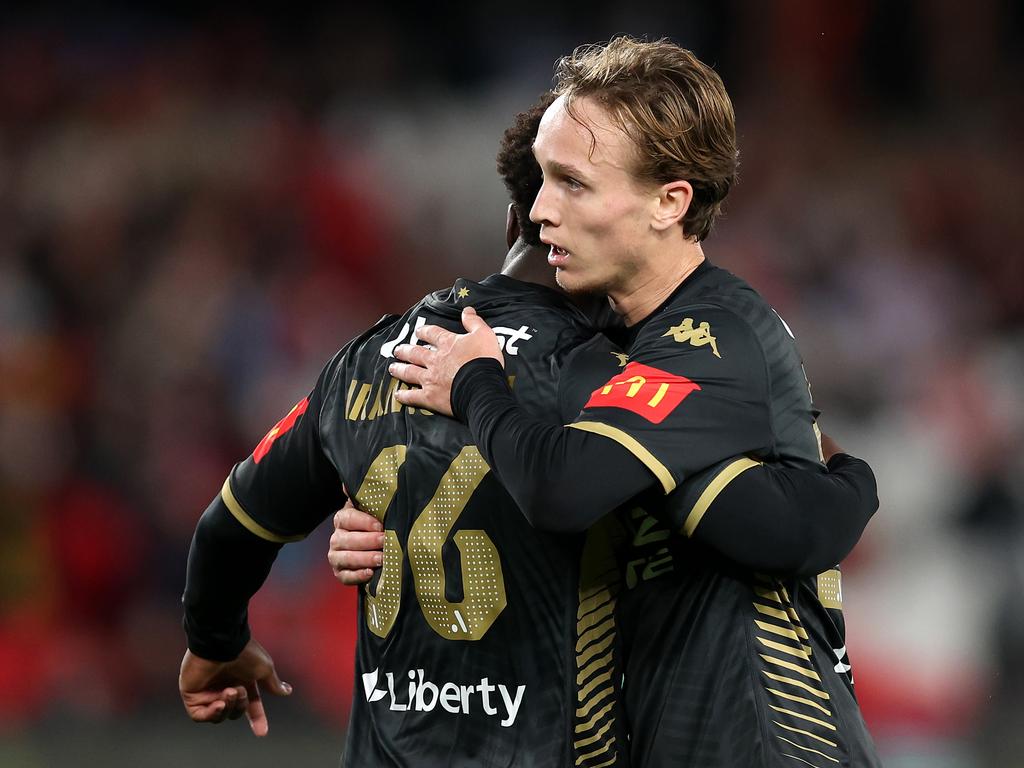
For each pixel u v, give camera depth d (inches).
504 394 284.0
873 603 1023.6
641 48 297.4
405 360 298.8
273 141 1446.9
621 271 299.1
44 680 1007.6
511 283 309.7
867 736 299.4
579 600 284.8
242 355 1241.4
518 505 274.8
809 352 1301.7
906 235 1457.9
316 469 317.7
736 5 1638.8
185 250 1321.4
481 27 1608.0
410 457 293.7
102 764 867.4
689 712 284.4
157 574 1090.1
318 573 1027.3
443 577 288.8
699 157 293.0
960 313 1382.9
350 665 987.3
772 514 276.4
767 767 280.1
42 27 1533.0
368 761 298.2
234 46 1562.5
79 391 1218.6
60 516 1075.9
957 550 1050.7
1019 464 1086.4
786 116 1583.4
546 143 293.4
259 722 376.2
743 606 287.3
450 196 1456.7
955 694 987.3
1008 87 1643.7
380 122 1507.1
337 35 1589.6
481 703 285.9
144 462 1146.7
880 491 1091.3
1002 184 1530.5
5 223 1346.0
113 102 1480.1
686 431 274.1
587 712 282.0
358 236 1412.4
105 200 1360.7
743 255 1395.2
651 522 290.5
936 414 1136.2
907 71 1643.7
